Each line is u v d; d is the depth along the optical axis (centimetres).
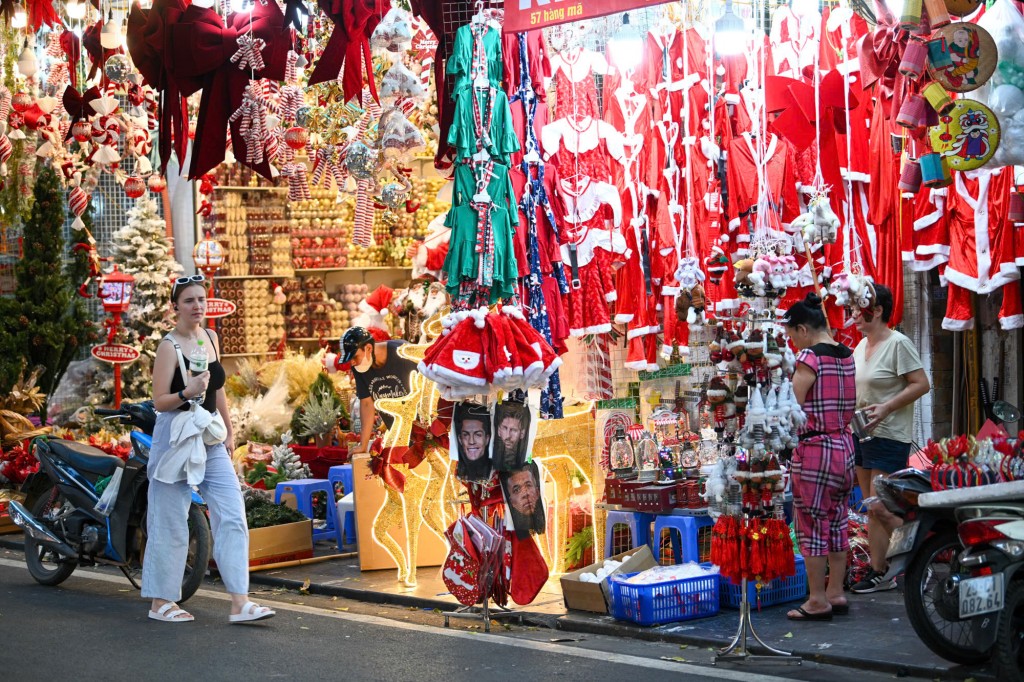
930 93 600
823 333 639
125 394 1295
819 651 568
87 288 1352
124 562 773
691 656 584
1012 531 489
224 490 684
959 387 853
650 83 863
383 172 808
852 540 716
